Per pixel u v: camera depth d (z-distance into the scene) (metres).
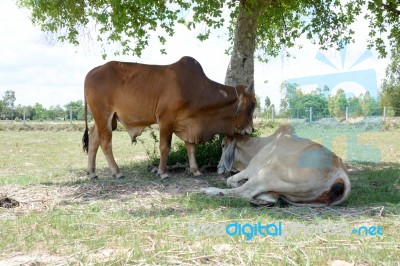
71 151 14.23
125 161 10.94
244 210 5.10
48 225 4.68
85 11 9.07
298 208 5.29
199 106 7.21
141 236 4.27
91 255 3.74
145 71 7.38
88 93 7.49
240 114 7.27
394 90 20.80
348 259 3.64
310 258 3.62
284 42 9.73
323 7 9.81
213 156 8.27
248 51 8.88
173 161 8.48
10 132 23.84
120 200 5.87
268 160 5.89
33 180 7.61
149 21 8.83
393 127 19.83
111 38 9.67
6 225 4.66
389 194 6.17
